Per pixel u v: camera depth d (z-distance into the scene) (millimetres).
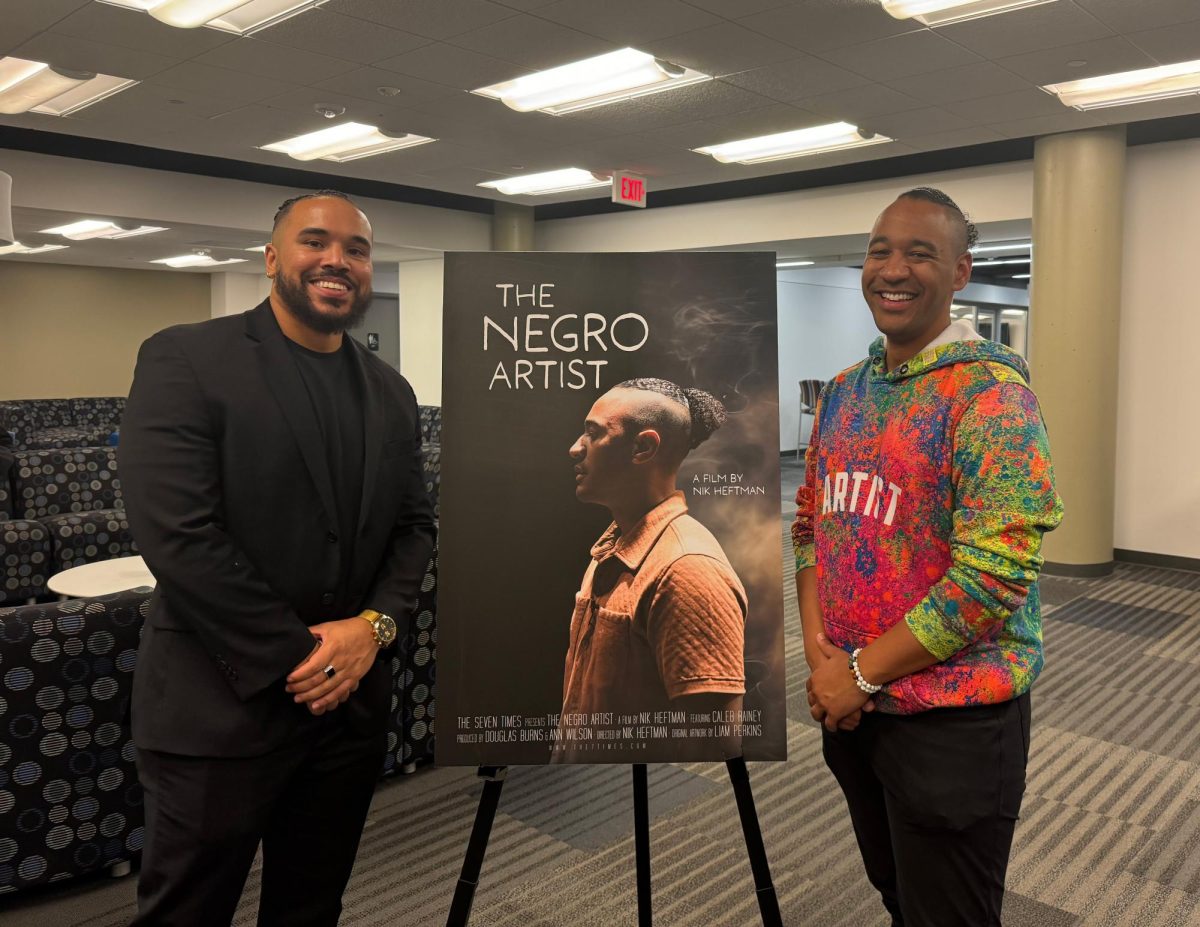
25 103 5438
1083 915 2193
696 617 1580
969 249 1470
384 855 2467
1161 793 2852
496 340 1602
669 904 2230
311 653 1499
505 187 8188
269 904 1729
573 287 1612
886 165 7324
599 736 1578
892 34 4219
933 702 1340
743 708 1578
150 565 1422
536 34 4266
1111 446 5824
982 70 4695
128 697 2283
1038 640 1416
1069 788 2889
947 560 1383
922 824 1378
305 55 4582
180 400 1458
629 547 1584
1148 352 6059
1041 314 5863
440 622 1578
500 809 2736
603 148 6590
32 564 4531
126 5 3969
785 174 7961
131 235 8969
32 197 7016
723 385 1605
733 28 4168
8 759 2152
